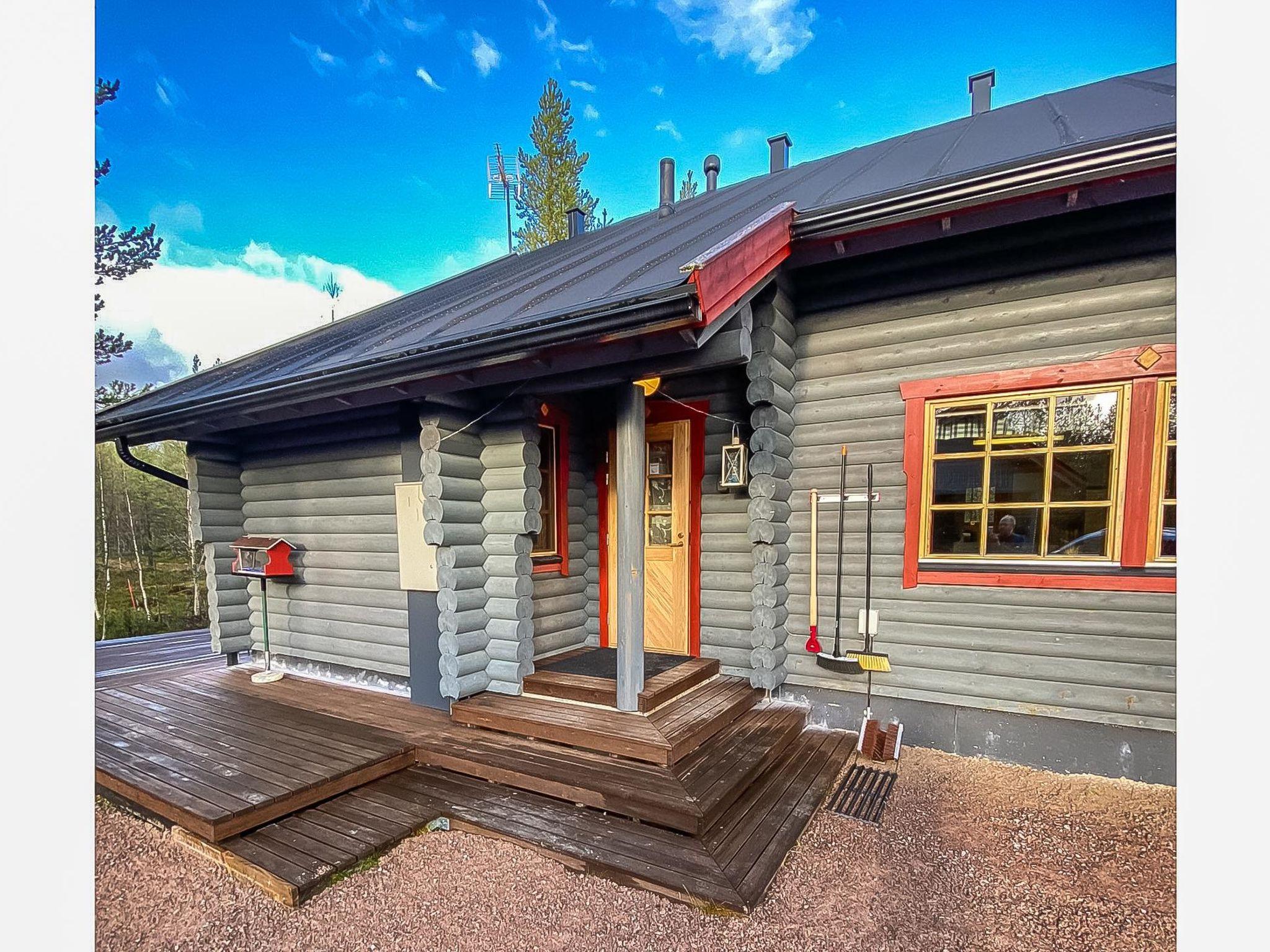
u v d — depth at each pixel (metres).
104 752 3.51
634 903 2.37
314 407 4.31
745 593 4.46
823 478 4.22
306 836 2.79
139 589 14.20
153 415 4.93
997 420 3.72
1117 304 3.39
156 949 2.18
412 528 4.36
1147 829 2.90
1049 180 3.01
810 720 4.21
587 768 3.15
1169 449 3.29
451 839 2.86
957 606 3.77
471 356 3.31
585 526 5.10
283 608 5.57
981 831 2.90
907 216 3.35
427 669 4.32
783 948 2.12
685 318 2.69
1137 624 3.34
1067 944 2.16
